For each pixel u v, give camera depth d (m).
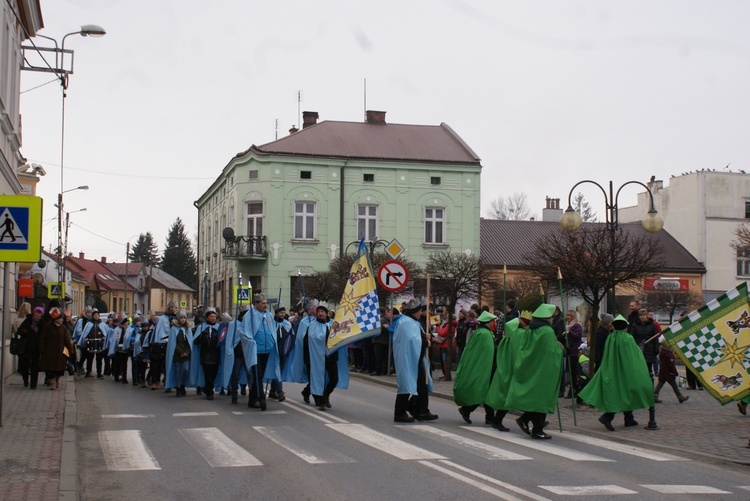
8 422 13.28
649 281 45.25
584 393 13.31
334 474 9.13
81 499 8.04
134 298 101.81
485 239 51.19
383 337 25.80
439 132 50.31
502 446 11.35
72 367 25.44
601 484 8.69
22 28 25.06
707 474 9.55
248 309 16.28
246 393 19.47
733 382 13.30
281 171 45.38
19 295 27.98
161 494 8.23
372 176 46.38
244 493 8.21
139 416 14.60
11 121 23.19
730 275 52.31
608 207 18.97
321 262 45.62
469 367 13.96
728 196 52.81
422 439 11.88
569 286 19.72
